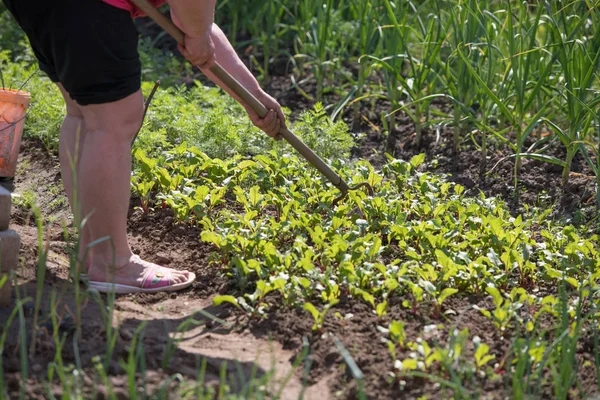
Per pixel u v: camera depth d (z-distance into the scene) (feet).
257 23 23.85
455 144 17.60
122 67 9.78
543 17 18.01
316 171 15.01
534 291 11.39
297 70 22.35
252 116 11.72
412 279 11.20
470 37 17.43
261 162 15.01
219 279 11.49
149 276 11.13
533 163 16.51
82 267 9.11
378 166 17.31
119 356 9.07
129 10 9.73
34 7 9.39
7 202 9.66
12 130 15.24
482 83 15.57
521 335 9.82
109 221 10.52
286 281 10.38
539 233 13.78
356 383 8.74
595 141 16.92
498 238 12.08
